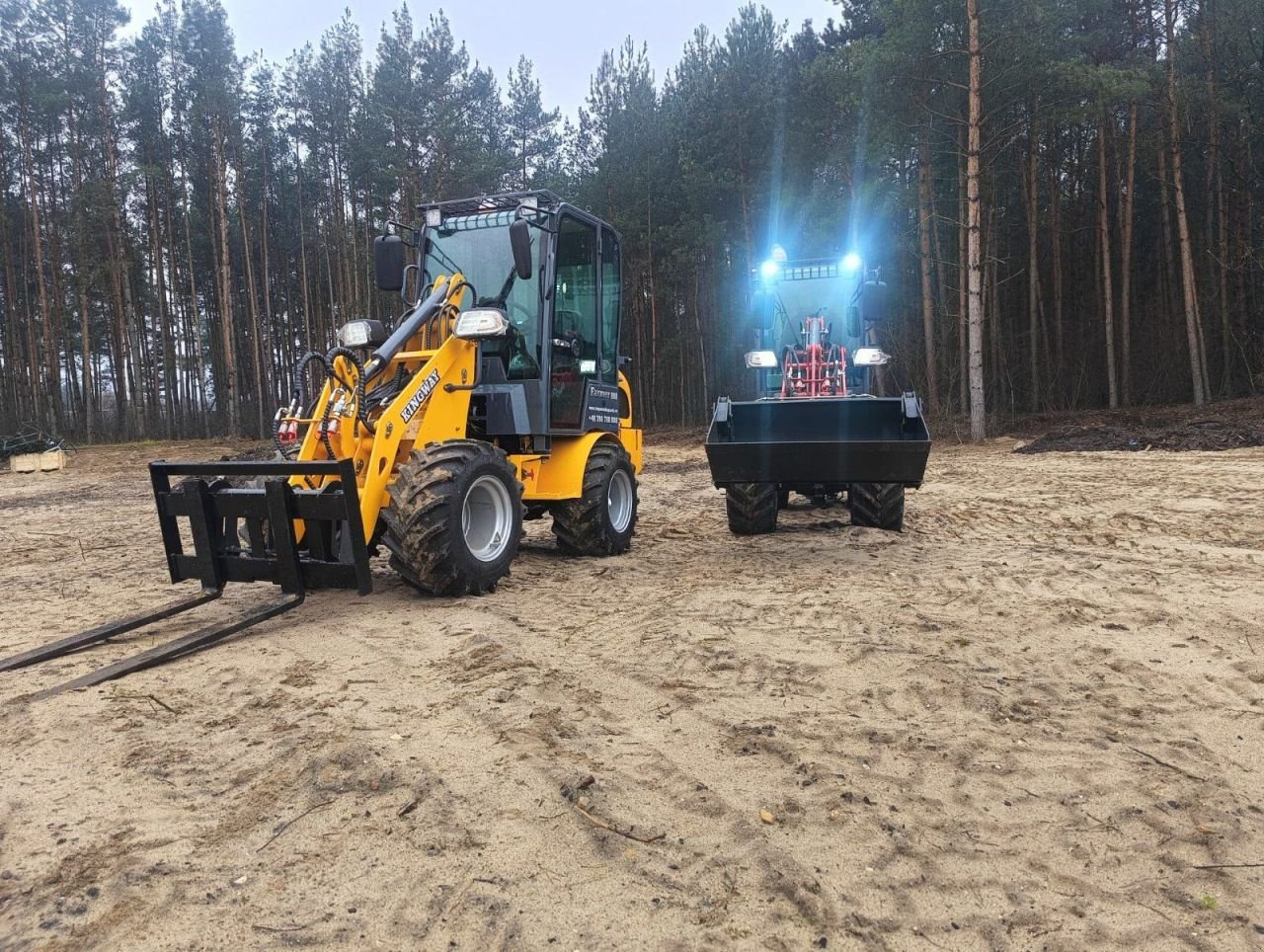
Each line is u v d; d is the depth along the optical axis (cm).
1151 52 2542
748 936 210
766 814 264
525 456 655
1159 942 208
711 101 2781
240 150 3625
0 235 3628
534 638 458
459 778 289
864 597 525
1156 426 2036
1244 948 205
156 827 263
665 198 3027
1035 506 952
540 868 238
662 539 827
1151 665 393
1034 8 1869
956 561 640
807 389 871
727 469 696
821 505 1032
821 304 931
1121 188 2848
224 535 524
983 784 285
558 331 690
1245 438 1532
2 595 643
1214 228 2822
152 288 4069
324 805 274
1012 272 3088
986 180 2472
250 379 4434
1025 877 235
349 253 3822
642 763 301
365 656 430
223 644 457
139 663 414
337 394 554
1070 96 2148
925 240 2334
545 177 3769
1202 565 598
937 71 2055
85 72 3225
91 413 3703
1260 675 376
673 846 249
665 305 3591
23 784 294
